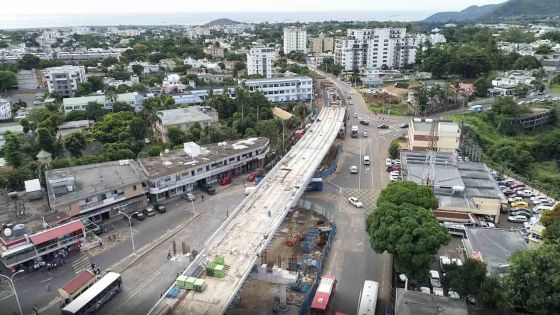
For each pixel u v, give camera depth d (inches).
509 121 6732.3
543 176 5054.1
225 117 6688.0
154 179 3875.5
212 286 2299.5
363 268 2930.6
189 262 2765.7
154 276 2903.5
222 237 2773.1
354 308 2532.0
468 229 3127.5
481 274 2299.5
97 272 2913.4
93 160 4503.0
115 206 3708.2
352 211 3799.2
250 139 5108.3
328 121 5954.7
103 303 2613.2
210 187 4279.0
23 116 6865.2
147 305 2613.2
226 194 4197.8
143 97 7490.2
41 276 2915.8
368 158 4977.9
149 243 3312.0
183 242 3233.3
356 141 5826.8
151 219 3703.3
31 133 5511.8
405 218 2527.1
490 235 3036.4
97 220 3644.2
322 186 4279.0
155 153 4845.0
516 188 4252.0
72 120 6633.9
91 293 2566.4
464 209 3444.9
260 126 5728.3
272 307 2564.0
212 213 3796.8
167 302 2177.7
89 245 3257.9
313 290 2642.7
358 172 4726.9
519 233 3075.8
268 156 5083.7
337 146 5531.5
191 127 5733.3
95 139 5526.6
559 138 6102.4
